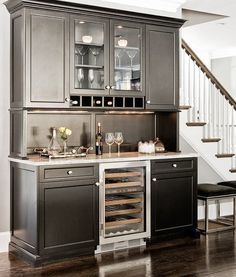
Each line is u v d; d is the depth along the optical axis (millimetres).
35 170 4043
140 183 4695
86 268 3996
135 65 4902
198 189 5309
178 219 4945
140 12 5129
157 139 5320
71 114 4891
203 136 5980
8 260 4254
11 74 4500
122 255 4371
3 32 4551
